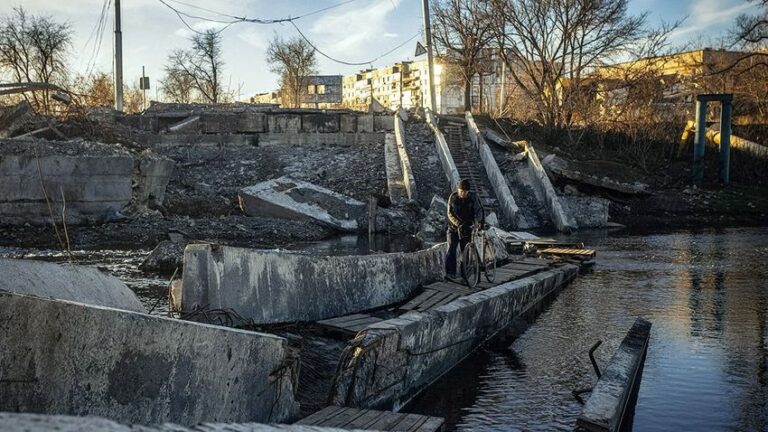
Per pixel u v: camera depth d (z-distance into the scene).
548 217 31.42
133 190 24.88
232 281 7.02
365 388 6.02
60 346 3.41
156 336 3.94
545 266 15.10
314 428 1.93
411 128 39.44
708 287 14.06
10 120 28.38
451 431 5.94
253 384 4.87
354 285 9.55
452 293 10.62
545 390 7.14
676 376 7.47
